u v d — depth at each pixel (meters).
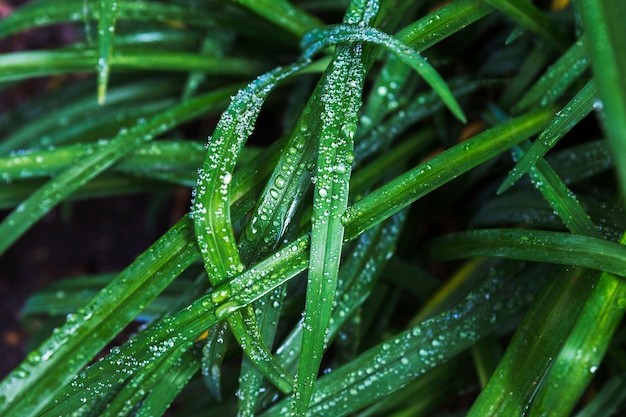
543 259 0.66
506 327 0.75
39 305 0.84
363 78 0.64
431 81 0.61
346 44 0.65
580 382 0.63
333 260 0.62
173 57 0.81
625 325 0.74
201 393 0.81
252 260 0.65
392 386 0.69
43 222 1.05
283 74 0.68
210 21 0.82
